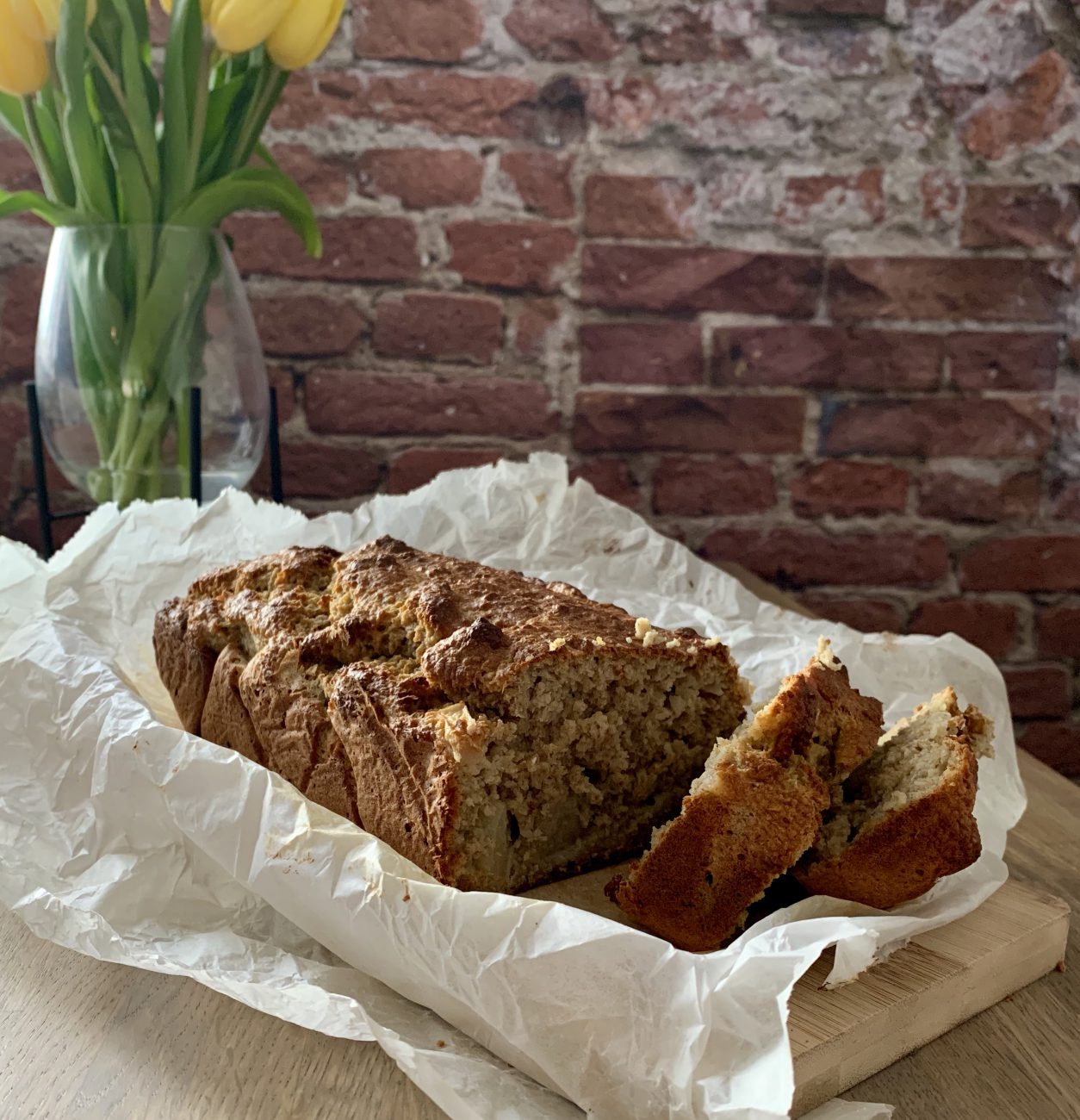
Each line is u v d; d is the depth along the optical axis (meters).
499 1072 0.40
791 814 0.48
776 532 1.14
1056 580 1.15
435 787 0.48
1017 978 0.47
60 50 0.74
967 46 1.06
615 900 0.51
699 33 1.05
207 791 0.49
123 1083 0.40
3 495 1.05
